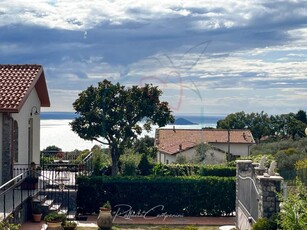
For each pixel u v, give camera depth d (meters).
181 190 25.61
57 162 29.50
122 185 25.38
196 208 25.64
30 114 25.83
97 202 25.22
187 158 45.00
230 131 57.81
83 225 22.53
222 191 25.66
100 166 28.06
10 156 22.33
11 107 21.67
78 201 25.08
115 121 29.00
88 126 29.39
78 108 29.47
